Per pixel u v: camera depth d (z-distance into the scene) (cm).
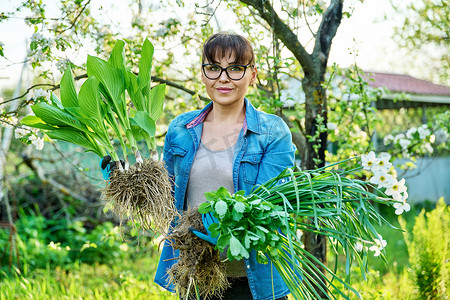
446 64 947
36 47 256
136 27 315
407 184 1012
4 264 510
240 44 184
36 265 521
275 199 175
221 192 160
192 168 196
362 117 375
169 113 385
